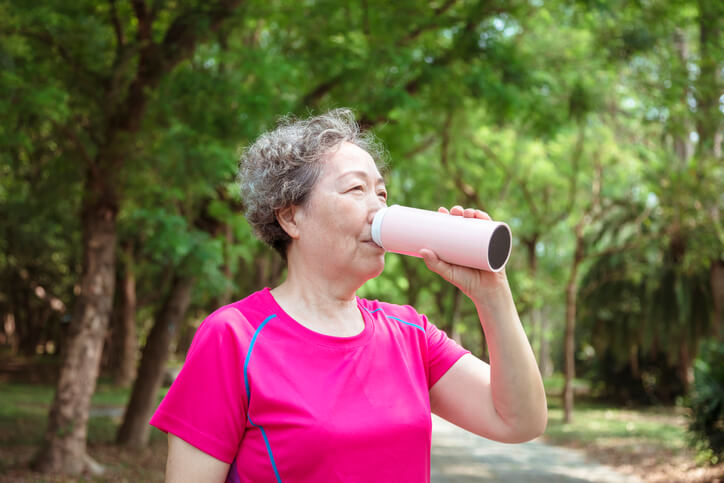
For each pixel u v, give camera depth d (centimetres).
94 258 810
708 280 1755
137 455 952
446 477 908
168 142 711
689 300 1756
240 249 1059
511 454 1132
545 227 1905
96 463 840
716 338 1480
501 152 1677
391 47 804
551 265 2444
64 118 700
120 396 1920
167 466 126
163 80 729
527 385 134
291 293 138
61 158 842
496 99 849
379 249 135
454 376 147
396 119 946
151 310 2848
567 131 1177
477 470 967
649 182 1440
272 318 130
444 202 1922
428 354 147
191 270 797
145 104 754
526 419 136
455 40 863
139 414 1022
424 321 151
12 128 662
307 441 120
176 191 783
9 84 616
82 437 802
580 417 1745
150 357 1034
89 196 800
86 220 816
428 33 884
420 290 2614
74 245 2008
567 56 1058
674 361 1872
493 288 130
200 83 716
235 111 715
